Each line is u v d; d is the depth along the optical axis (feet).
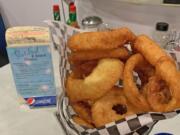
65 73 1.00
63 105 1.01
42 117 1.14
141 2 1.53
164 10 1.55
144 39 0.92
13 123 1.12
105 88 0.89
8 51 1.02
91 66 0.99
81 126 0.90
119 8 1.71
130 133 0.87
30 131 1.08
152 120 0.82
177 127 1.07
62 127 1.07
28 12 2.32
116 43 0.90
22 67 1.06
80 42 0.89
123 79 0.89
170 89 0.83
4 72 1.44
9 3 2.38
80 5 1.84
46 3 2.12
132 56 0.92
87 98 0.93
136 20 1.69
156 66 0.87
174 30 1.53
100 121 0.88
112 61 0.93
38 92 1.14
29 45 1.01
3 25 2.35
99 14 1.81
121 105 0.92
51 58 1.06
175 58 1.00
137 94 0.85
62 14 1.91
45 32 1.03
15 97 1.25
